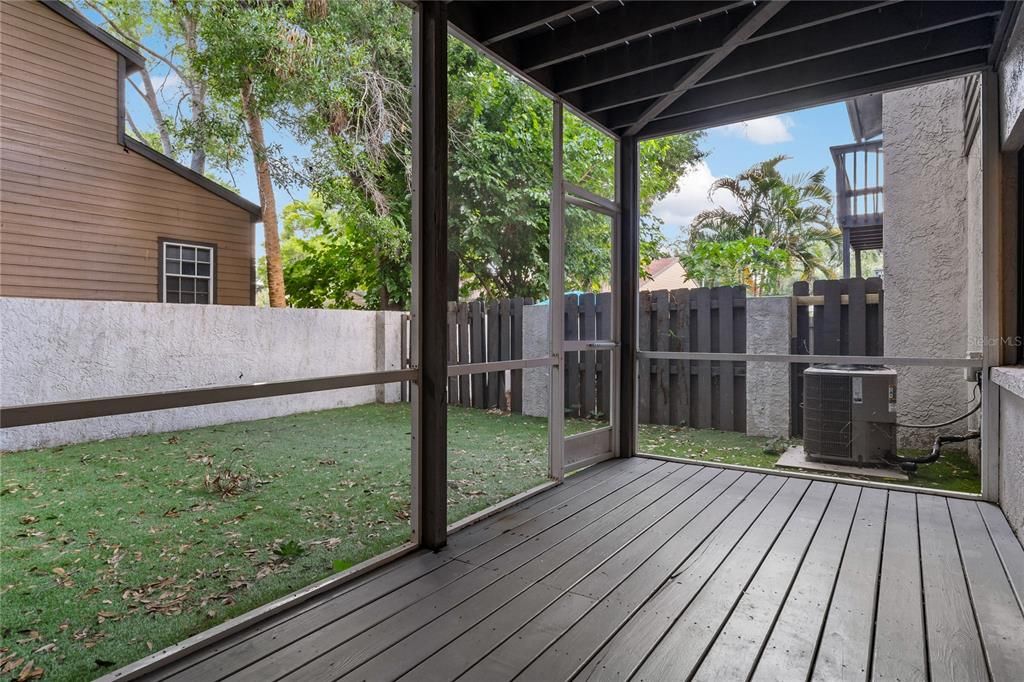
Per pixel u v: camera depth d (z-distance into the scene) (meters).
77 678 1.58
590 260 4.20
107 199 6.38
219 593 2.11
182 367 5.45
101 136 6.34
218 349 5.69
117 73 6.44
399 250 7.11
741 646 1.69
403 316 7.25
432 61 2.49
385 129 6.86
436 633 1.76
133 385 5.14
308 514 3.03
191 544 2.59
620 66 3.32
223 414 5.68
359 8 6.62
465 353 6.38
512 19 2.86
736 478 3.67
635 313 4.39
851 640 1.72
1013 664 1.59
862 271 8.44
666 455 4.61
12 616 1.93
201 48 6.35
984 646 1.68
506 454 4.46
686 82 3.40
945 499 3.20
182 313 5.45
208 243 6.84
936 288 4.43
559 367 3.62
